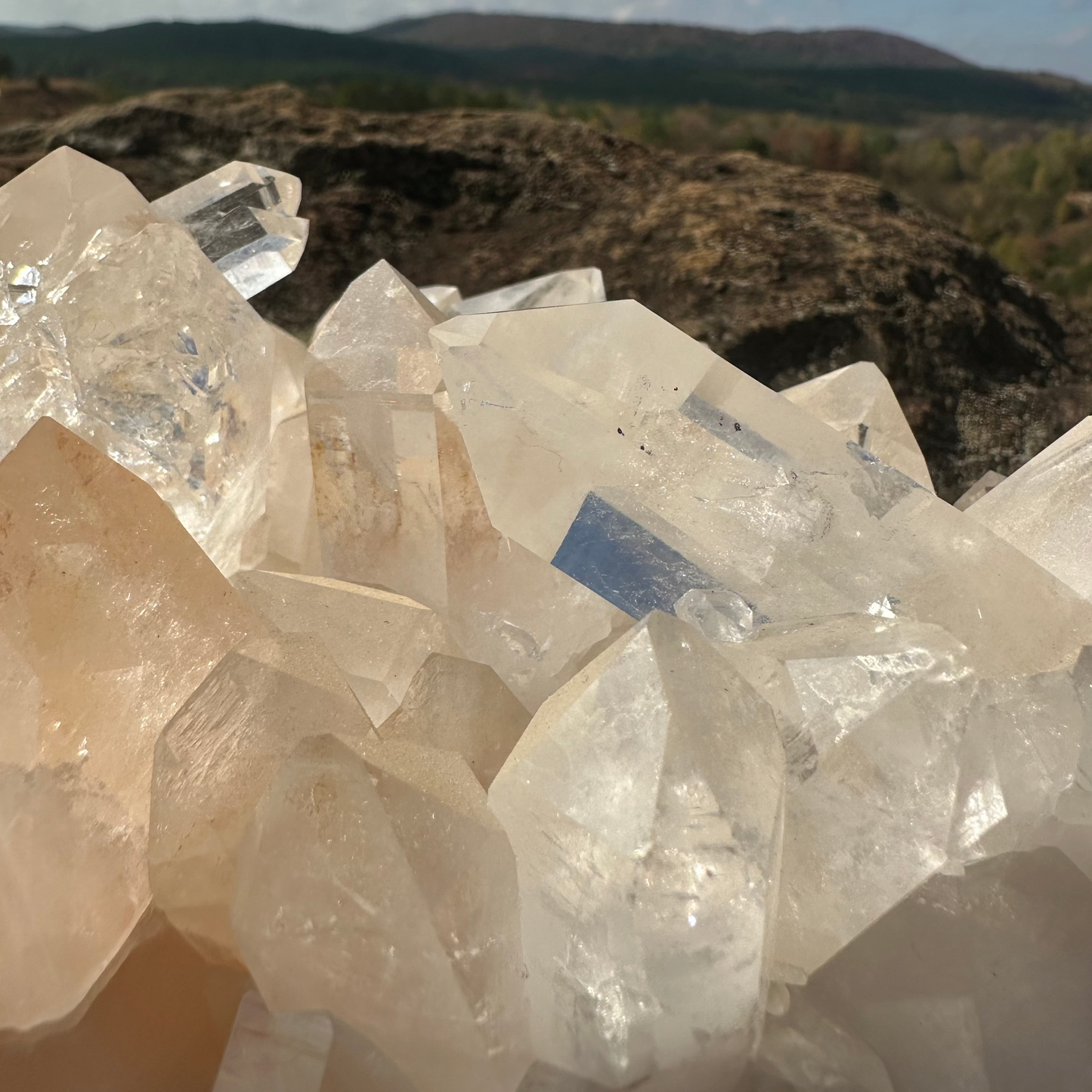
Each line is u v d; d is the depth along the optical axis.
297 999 0.13
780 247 0.59
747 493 0.17
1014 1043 0.15
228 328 0.20
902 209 0.67
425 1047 0.13
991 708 0.16
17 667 0.14
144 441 0.19
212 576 0.16
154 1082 0.14
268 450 0.22
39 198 0.19
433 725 0.16
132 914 0.15
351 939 0.13
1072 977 0.15
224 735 0.14
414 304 0.21
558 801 0.14
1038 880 0.16
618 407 0.17
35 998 0.14
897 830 0.15
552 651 0.20
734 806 0.13
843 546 0.17
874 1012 0.15
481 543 0.20
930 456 0.47
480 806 0.14
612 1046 0.13
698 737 0.13
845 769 0.15
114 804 0.15
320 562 0.22
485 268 0.65
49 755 0.14
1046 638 0.17
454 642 0.18
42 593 0.14
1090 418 0.22
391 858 0.13
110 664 0.15
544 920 0.14
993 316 0.55
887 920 0.16
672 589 0.17
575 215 0.70
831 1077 0.14
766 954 0.14
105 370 0.19
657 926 0.13
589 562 0.18
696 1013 0.13
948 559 0.17
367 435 0.20
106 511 0.15
